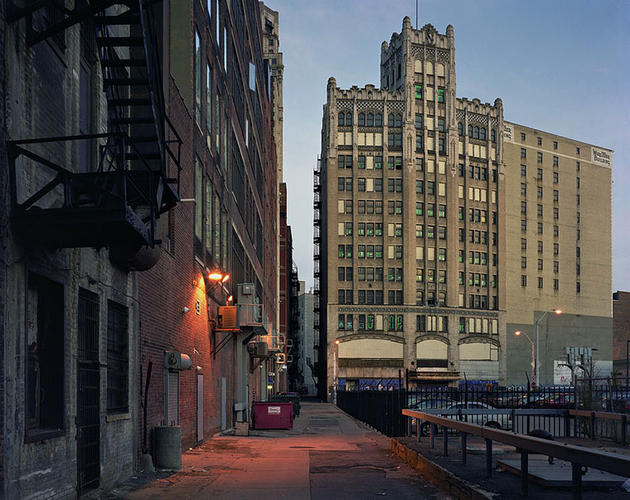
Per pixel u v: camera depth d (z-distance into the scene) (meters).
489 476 9.87
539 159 115.62
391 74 108.19
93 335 10.56
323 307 104.69
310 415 48.06
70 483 9.05
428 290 98.38
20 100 7.79
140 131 13.67
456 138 102.56
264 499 10.12
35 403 8.57
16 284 7.55
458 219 101.69
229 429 27.03
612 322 124.44
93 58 10.84
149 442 13.82
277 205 80.25
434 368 96.56
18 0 7.77
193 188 18.86
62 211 7.51
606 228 123.62
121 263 11.68
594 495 8.52
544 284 113.25
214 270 23.30
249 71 40.12
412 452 13.88
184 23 18.36
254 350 34.91
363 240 98.00
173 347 16.33
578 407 21.41
